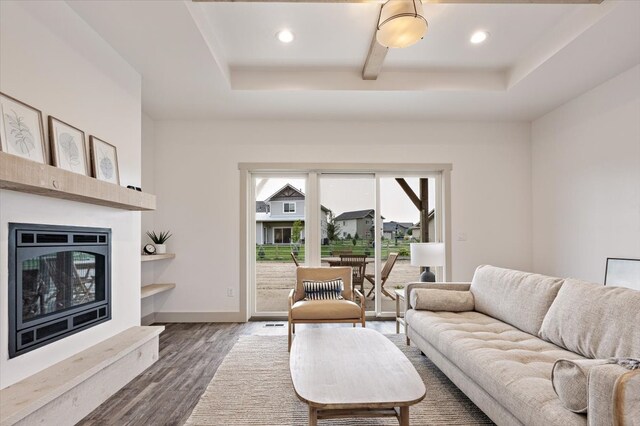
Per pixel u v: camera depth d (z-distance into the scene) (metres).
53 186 1.95
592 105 3.81
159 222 4.67
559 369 1.44
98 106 2.79
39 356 2.12
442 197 4.92
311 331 2.69
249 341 3.71
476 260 4.80
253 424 2.10
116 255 2.98
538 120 4.75
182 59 3.18
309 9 2.79
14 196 1.98
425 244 4.01
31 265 2.11
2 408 1.66
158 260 4.64
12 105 1.97
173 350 3.45
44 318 2.16
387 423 2.10
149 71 3.40
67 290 2.42
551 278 2.52
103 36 2.81
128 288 3.16
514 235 4.83
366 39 3.24
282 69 3.83
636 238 3.29
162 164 4.70
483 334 2.44
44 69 2.22
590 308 1.99
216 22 2.96
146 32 2.76
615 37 2.82
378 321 4.72
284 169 4.79
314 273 4.09
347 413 1.76
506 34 3.16
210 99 4.07
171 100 4.09
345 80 3.86
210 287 4.64
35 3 2.16
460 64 3.73
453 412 2.23
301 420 2.14
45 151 2.20
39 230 2.15
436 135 4.84
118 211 3.02
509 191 4.86
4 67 1.94
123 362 2.61
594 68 3.36
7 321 1.91
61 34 2.38
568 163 4.17
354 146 4.79
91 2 2.39
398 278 4.98
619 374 1.15
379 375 1.87
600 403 1.18
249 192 4.88
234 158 4.73
